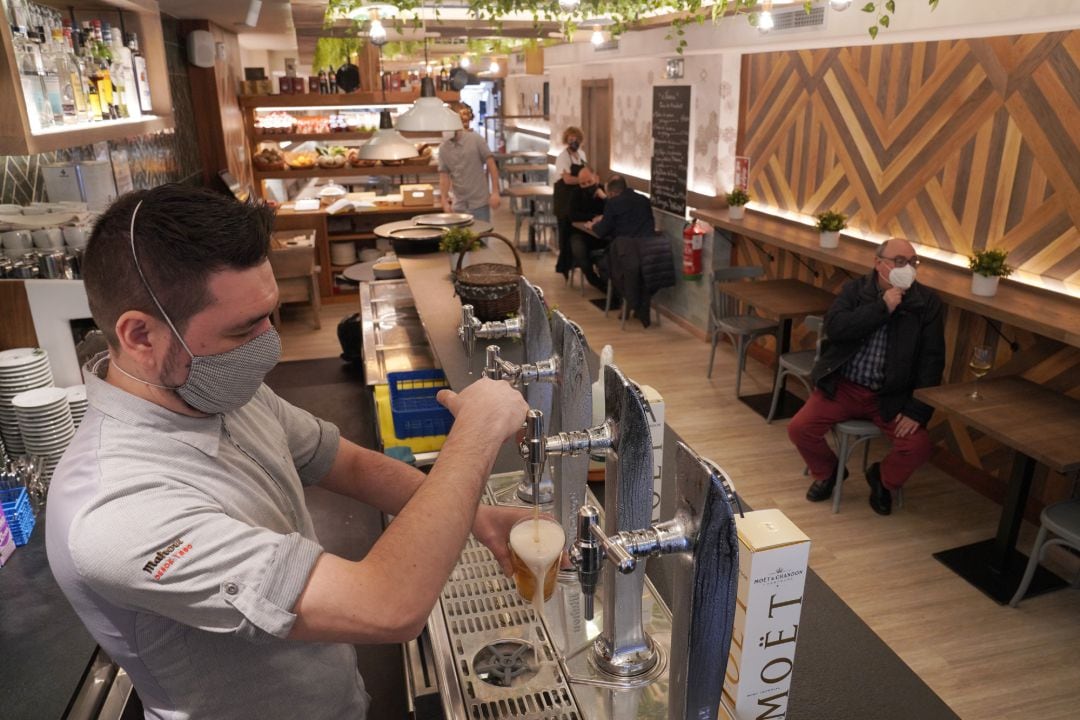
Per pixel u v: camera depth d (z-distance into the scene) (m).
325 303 7.40
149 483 0.87
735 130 6.05
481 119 17.00
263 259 0.92
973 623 3.08
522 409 1.07
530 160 11.83
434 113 4.98
